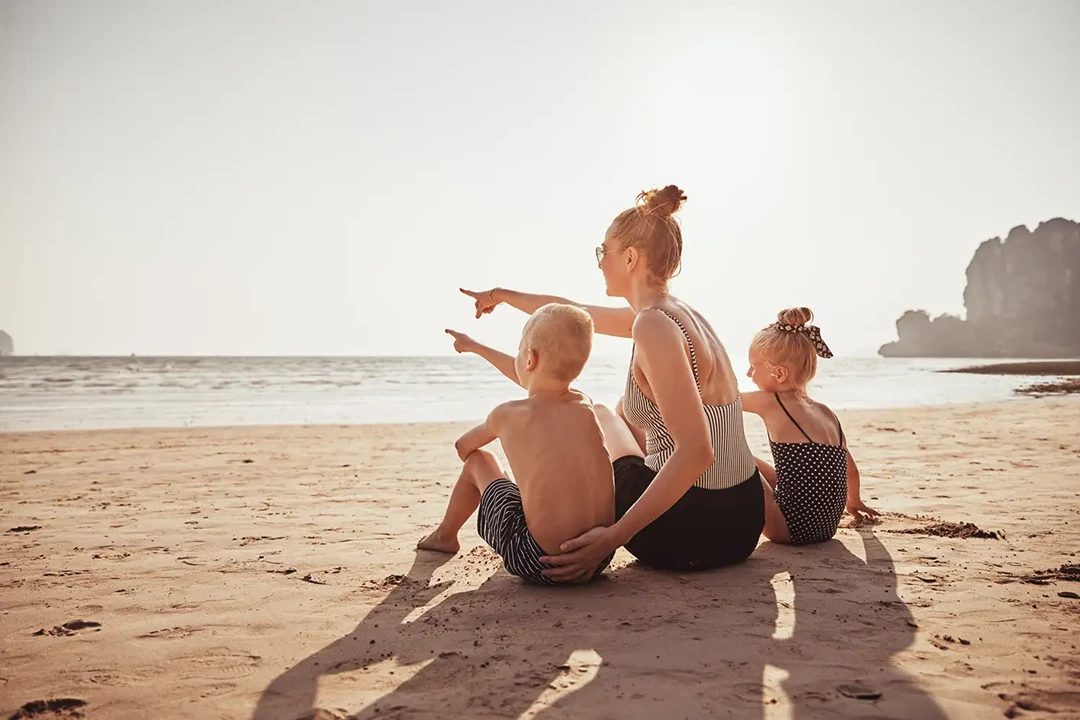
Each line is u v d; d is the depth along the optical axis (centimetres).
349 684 176
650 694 164
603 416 295
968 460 627
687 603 230
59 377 3316
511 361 291
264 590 261
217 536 359
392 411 1513
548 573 244
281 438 941
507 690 169
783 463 308
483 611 229
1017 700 159
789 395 314
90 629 220
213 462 696
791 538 309
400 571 286
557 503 243
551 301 315
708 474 257
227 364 6053
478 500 311
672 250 258
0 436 953
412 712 159
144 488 533
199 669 188
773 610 222
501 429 255
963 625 207
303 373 4188
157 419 1295
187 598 251
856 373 4594
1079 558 285
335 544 339
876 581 253
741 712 155
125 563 304
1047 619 212
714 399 255
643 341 235
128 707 166
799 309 311
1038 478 516
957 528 338
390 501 471
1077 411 1258
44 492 514
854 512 363
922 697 161
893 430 953
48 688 177
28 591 262
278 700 168
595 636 203
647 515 234
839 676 173
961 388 2467
